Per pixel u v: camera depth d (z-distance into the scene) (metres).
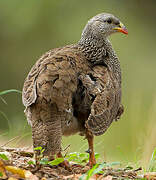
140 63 31.98
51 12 32.69
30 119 8.56
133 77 30.47
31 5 32.12
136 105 20.28
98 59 9.95
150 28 35.41
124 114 21.14
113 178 8.76
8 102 25.70
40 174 8.42
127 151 17.14
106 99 8.98
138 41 34.06
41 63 8.96
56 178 8.34
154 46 34.38
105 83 9.16
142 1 35.66
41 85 8.41
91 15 33.56
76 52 9.72
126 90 27.69
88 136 9.46
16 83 31.20
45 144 8.12
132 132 17.67
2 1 31.84
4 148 10.25
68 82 8.59
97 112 8.70
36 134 8.23
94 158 9.55
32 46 32.12
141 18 35.53
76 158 9.98
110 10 34.53
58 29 32.72
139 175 9.46
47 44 32.38
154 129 13.48
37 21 32.28
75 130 9.37
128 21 35.03
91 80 8.95
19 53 31.80
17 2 31.98
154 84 29.78
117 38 32.09
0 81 30.94
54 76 8.53
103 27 10.38
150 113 16.39
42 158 8.54
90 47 10.08
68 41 32.41
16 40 31.94
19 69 31.53
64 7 33.25
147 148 12.62
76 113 9.10
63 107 8.41
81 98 8.91
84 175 7.96
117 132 18.80
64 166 9.12
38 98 8.34
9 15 31.84
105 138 17.75
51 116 8.32
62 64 8.81
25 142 12.43
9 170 8.02
